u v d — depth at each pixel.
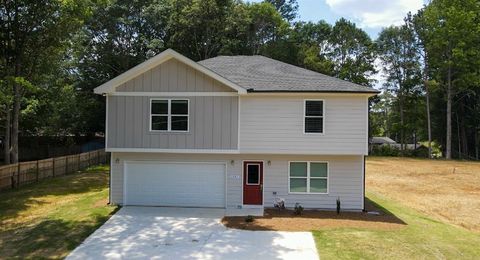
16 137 30.69
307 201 19.75
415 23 63.38
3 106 31.12
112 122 19.55
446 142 61.16
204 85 19.27
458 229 16.58
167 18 49.16
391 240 14.27
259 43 56.06
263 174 19.83
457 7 54.47
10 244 14.22
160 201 20.17
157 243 14.07
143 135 19.45
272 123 19.30
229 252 13.08
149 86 19.42
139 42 48.59
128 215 18.00
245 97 19.33
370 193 25.84
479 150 63.81
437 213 20.62
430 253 12.94
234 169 19.89
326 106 19.20
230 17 48.97
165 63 19.39
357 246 13.59
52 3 28.58
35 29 29.25
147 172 20.25
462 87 56.47
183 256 12.71
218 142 19.27
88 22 44.84
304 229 15.80
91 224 16.42
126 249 13.42
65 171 33.84
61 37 30.19
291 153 19.28
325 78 21.02
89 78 48.56
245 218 17.61
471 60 54.78
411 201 23.75
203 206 20.05
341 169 19.62
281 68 23.00
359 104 19.11
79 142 50.22
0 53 28.75
